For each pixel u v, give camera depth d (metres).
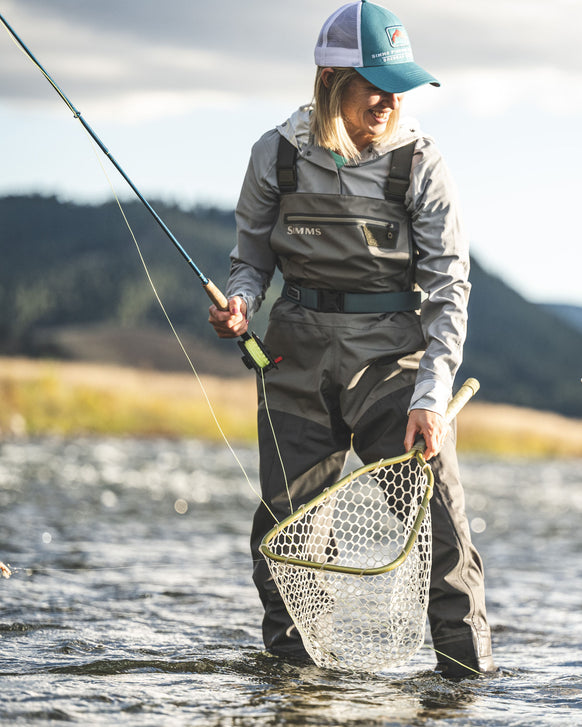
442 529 4.56
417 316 4.80
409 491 4.57
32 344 121.19
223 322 4.70
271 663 4.68
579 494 26.67
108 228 192.75
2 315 144.88
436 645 4.63
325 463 4.88
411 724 3.62
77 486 18.33
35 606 6.14
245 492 20.16
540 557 11.00
